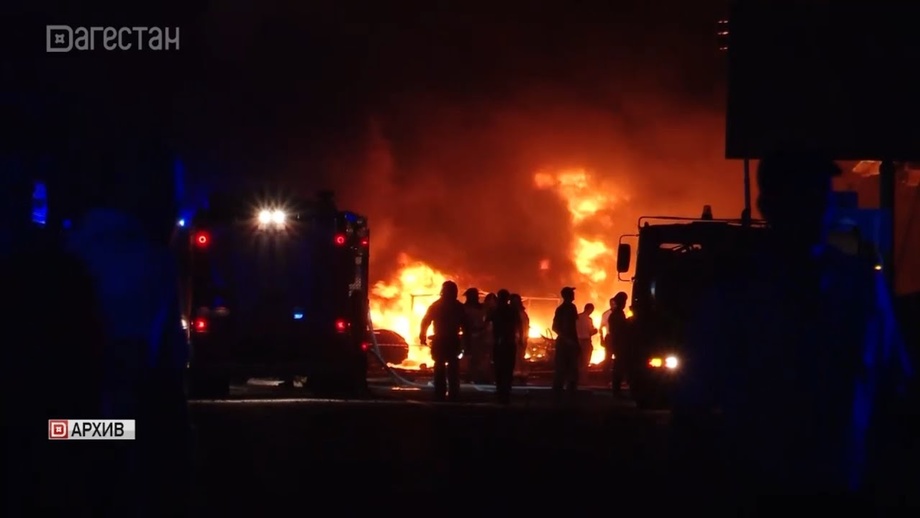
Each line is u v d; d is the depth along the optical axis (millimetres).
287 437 34156
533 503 23406
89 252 11266
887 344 12000
